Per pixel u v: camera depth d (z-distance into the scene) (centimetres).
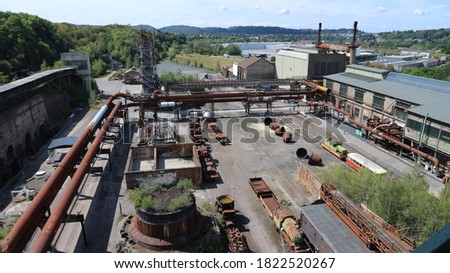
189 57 19812
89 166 3347
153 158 4409
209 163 4191
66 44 13662
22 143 4772
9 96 4781
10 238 2066
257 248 2734
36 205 2439
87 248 2692
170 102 6238
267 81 7700
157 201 2753
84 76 8531
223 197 3247
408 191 2788
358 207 2562
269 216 3188
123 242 2714
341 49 8500
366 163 4034
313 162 4341
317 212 2584
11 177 4162
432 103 4647
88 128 4228
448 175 3791
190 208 2748
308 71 8156
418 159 4366
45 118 5916
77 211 3250
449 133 3928
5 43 8944
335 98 6888
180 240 2650
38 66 9944
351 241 2231
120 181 3900
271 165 4384
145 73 7725
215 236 2764
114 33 19912
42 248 2019
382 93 5512
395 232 2445
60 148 4556
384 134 4872
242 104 7506
